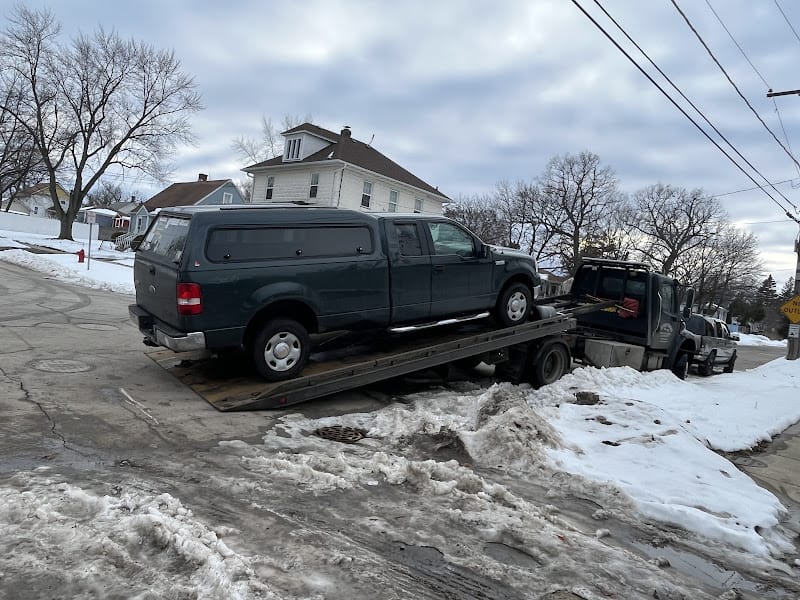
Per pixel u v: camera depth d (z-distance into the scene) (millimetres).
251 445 4602
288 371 6066
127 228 56812
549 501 4199
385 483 4082
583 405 6754
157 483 3623
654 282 10211
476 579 2926
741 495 4637
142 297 6438
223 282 5547
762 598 3186
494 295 7895
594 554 3359
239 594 2465
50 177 33219
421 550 3160
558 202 47188
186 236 5508
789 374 13602
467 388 7926
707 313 62250
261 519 3293
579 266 11180
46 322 9477
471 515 3662
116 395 5539
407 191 31938
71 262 21422
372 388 7246
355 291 6418
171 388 6016
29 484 3348
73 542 2734
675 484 4613
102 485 3484
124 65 31953
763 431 7066
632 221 50969
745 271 60000
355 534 3248
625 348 10164
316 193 29234
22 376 5836
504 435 5016
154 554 2713
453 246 7453
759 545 3807
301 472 4051
